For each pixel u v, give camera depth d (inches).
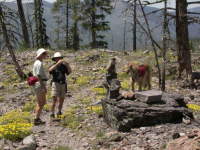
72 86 847.1
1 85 890.7
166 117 467.5
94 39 1859.0
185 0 792.3
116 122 460.1
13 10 1025.5
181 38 816.9
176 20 806.5
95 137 434.6
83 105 628.1
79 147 404.5
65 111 572.1
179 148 326.6
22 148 386.0
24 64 1165.7
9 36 1031.6
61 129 475.8
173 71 892.0
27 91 812.6
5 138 422.9
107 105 494.6
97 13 1830.7
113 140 412.8
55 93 517.3
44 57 494.9
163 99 504.1
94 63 1147.3
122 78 924.6
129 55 1197.7
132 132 438.6
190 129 442.6
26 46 1441.9
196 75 843.4
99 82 892.0
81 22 1854.1
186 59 829.2
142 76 614.9
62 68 519.5
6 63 1189.1
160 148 371.6
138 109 462.0
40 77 488.7
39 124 499.2
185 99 676.1
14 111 611.8
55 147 401.1
